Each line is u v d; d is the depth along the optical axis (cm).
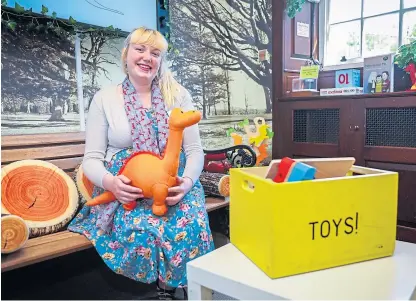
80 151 200
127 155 156
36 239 151
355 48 246
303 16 248
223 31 281
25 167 166
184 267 141
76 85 211
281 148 234
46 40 197
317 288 80
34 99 195
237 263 93
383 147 188
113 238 149
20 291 171
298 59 246
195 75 267
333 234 88
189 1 260
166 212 147
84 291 171
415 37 219
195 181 159
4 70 184
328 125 211
